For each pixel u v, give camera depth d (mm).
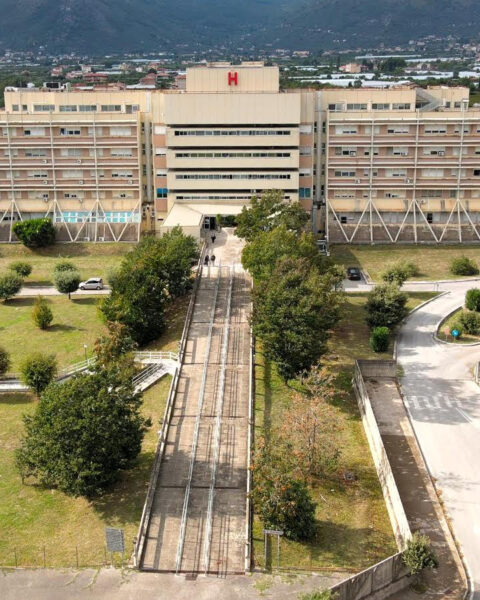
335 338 97750
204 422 76438
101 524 60906
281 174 144750
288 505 57750
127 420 65062
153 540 58844
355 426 76875
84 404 62781
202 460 69875
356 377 84812
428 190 144375
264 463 60719
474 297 105875
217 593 52906
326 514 62375
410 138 141750
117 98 150000
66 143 146500
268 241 103188
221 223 141875
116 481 66375
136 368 74875
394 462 70000
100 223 147250
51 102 151125
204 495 64625
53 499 64312
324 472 67875
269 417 77500
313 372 75688
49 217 148625
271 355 82875
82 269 132750
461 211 144625
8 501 63938
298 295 83062
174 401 80750
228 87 145875
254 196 125625
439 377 87688
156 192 148375
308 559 56781
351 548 58281
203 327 98562
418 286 118500
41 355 83188
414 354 93812
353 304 110188
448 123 140500
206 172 145625
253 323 85312
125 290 98125
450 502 64125
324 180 148625
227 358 90250
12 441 73875
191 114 142375
